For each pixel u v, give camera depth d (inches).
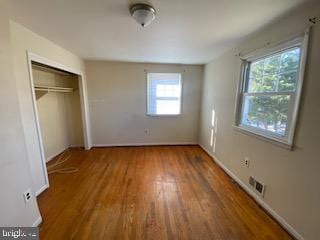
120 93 159.3
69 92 155.3
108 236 60.5
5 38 50.8
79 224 65.9
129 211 73.6
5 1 51.1
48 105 131.6
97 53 123.0
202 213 72.7
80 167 119.6
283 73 69.7
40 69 120.0
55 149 140.8
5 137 50.1
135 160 133.1
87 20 68.0
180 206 77.2
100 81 154.6
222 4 55.0
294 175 60.7
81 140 165.3
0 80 48.9
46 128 129.1
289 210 62.9
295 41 60.1
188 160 134.4
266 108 78.9
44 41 89.3
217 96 129.3
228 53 110.8
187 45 101.1
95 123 161.8
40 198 82.9
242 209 75.7
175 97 167.5
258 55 81.5
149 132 170.9
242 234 61.9
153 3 54.9
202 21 68.2
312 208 54.3
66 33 82.3
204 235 61.2
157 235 61.1
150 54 124.3
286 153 64.1
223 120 118.6
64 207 76.1
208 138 148.9
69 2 54.3
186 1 53.4
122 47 106.6
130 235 61.0
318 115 52.1
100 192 88.4
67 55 115.1
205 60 142.8
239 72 96.7
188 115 171.8
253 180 83.9
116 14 63.0
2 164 48.9
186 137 176.1
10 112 52.1
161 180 101.6
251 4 54.8
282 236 61.2
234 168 102.9
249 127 90.2
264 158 76.2
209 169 118.1
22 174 56.6
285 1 52.6
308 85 55.3
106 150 156.2
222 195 86.5
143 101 163.6
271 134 74.1
